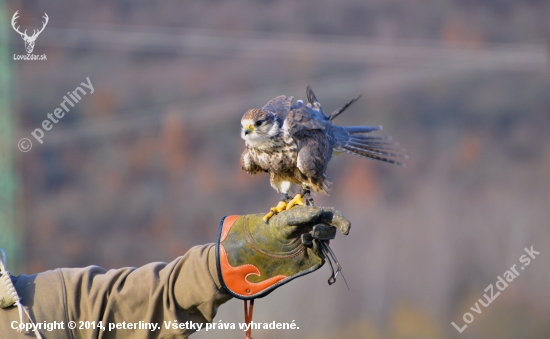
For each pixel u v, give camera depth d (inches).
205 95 1019.9
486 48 1035.9
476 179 916.0
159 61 1037.8
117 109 964.0
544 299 738.2
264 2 1113.4
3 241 553.0
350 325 673.6
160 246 817.5
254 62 1072.2
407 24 1103.0
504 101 991.0
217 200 863.7
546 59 1019.3
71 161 872.3
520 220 843.4
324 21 1087.0
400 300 735.1
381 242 793.6
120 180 869.8
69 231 802.2
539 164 938.1
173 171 901.2
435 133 971.3
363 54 1061.1
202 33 1071.0
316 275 646.5
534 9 1090.7
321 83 1040.2
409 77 1011.9
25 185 797.9
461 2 1098.7
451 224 832.3
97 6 1034.1
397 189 868.6
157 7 1075.3
